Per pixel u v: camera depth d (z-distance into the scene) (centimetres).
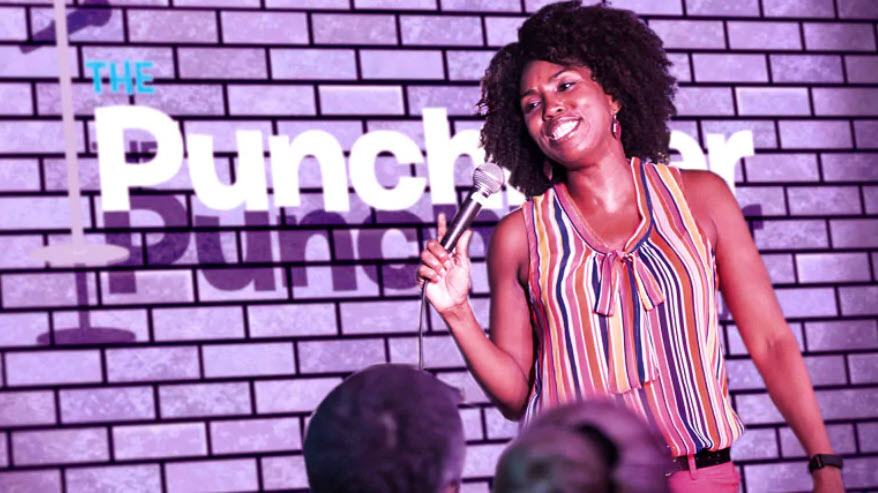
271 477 447
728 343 497
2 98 441
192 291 450
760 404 495
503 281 247
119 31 457
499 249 247
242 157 452
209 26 467
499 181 230
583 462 70
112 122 437
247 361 451
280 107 470
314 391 456
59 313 436
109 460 433
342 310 464
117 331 441
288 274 460
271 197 464
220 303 452
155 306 445
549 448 71
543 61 247
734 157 501
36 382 430
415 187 466
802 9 533
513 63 263
